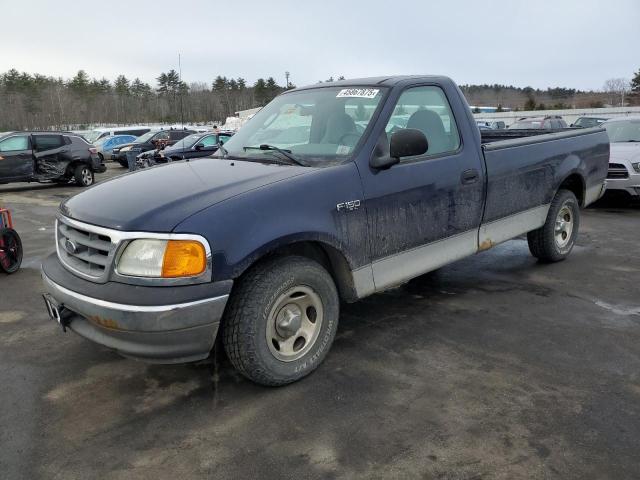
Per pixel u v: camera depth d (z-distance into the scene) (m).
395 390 3.11
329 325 3.33
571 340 3.77
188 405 3.00
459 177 4.08
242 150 4.00
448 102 4.25
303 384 3.20
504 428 2.72
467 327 4.02
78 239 3.00
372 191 3.47
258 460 2.51
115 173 21.39
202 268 2.71
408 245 3.77
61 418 2.89
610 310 4.36
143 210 2.84
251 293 2.93
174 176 3.42
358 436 2.68
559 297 4.68
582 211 9.18
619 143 9.66
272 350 3.05
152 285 2.68
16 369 3.46
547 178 5.09
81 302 2.80
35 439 2.70
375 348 3.67
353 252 3.39
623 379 3.21
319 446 2.61
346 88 4.08
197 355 2.84
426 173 3.83
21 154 15.12
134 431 2.76
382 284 3.63
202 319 2.73
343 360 3.50
